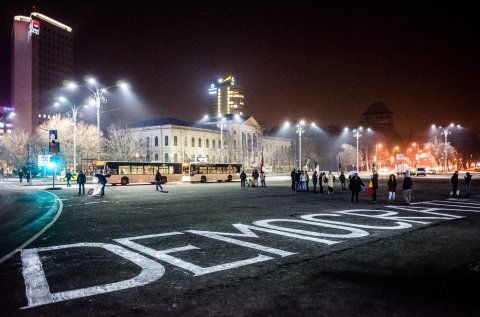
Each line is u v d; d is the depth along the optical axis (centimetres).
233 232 1018
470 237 947
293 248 816
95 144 6619
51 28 15012
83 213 1488
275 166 11738
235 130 10238
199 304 489
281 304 488
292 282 578
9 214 1503
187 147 9450
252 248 817
